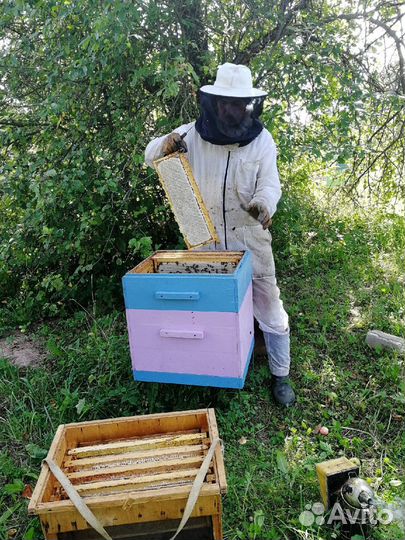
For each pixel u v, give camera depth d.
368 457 2.48
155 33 3.71
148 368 2.44
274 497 2.23
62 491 1.85
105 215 3.75
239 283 2.23
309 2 4.13
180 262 2.71
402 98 3.80
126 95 3.83
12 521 2.21
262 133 2.67
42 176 3.61
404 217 5.26
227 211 2.73
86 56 3.35
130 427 2.13
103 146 3.85
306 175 5.27
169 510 1.76
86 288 4.25
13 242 3.92
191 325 2.30
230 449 2.53
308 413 2.80
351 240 4.74
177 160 2.49
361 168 5.21
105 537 1.68
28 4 3.40
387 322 3.63
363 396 2.88
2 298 4.41
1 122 4.14
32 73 3.82
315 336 3.55
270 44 4.16
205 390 2.86
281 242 4.87
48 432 2.72
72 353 3.39
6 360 3.39
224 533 2.09
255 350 3.20
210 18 4.02
